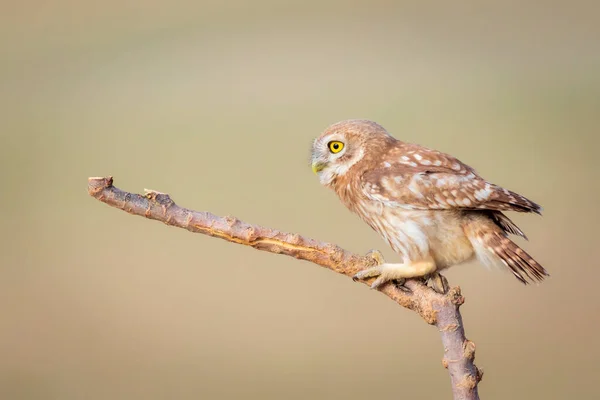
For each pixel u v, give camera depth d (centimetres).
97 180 578
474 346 577
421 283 580
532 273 590
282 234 580
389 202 593
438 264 594
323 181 600
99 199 578
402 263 591
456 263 594
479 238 591
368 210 595
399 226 593
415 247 592
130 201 578
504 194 591
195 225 579
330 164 598
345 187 598
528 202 591
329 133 598
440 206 592
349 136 597
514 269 591
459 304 578
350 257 582
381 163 595
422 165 594
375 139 597
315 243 581
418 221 592
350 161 597
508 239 591
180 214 579
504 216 594
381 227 595
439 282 592
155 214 578
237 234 579
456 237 592
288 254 580
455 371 577
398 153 596
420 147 596
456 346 577
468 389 577
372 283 582
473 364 578
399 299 580
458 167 594
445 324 578
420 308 579
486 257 592
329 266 582
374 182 594
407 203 592
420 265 592
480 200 591
